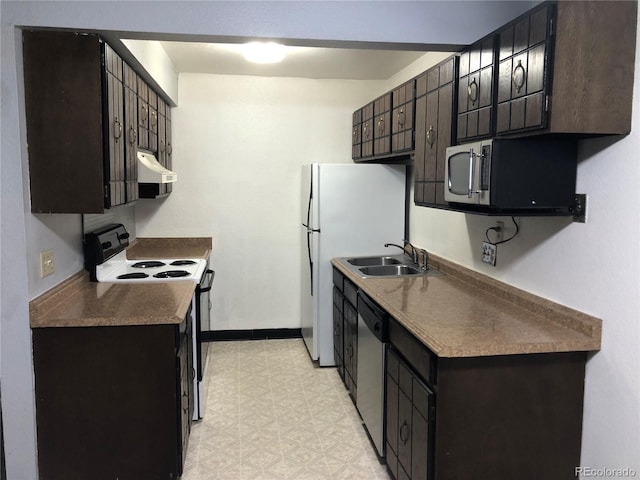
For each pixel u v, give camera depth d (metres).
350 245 4.04
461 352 1.87
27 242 2.21
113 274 3.21
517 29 1.95
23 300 2.20
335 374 3.95
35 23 2.14
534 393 1.99
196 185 4.51
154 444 2.33
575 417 2.04
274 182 4.59
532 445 2.01
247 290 4.68
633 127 1.80
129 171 2.72
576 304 2.09
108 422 2.31
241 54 3.76
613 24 1.78
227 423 3.16
